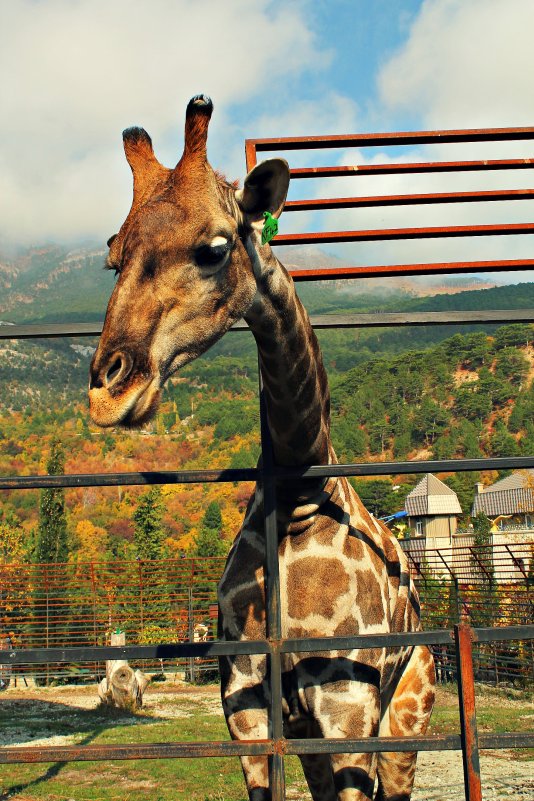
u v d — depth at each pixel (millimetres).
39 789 7965
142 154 2623
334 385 139875
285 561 3016
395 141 3656
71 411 167500
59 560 27672
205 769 8930
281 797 2602
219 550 33094
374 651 2963
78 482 2867
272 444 2918
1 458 121188
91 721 13078
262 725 2920
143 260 2295
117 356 2180
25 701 15883
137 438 128250
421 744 2602
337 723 2848
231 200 2523
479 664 16297
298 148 3654
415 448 122625
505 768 8336
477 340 140625
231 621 3086
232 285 2465
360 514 3355
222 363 176125
